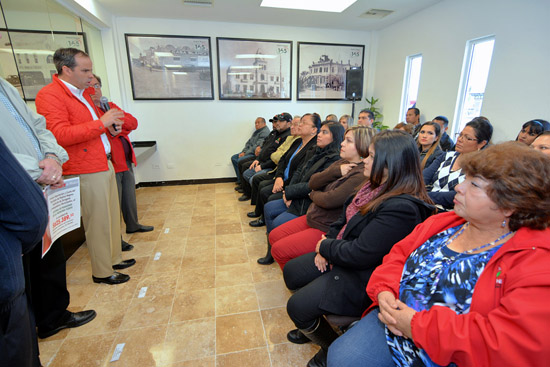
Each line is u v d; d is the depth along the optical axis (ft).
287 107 15.14
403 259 3.05
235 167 14.55
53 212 3.84
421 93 12.23
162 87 13.56
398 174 3.50
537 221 2.01
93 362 4.31
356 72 14.42
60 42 8.73
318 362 4.07
